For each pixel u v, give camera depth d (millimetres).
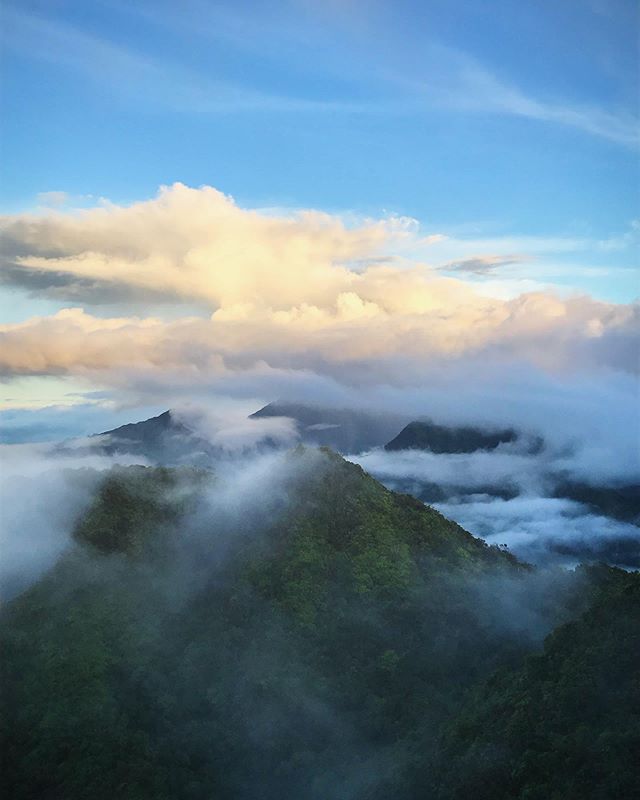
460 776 55844
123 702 77875
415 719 73188
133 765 69812
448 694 76125
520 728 55938
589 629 62406
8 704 77438
